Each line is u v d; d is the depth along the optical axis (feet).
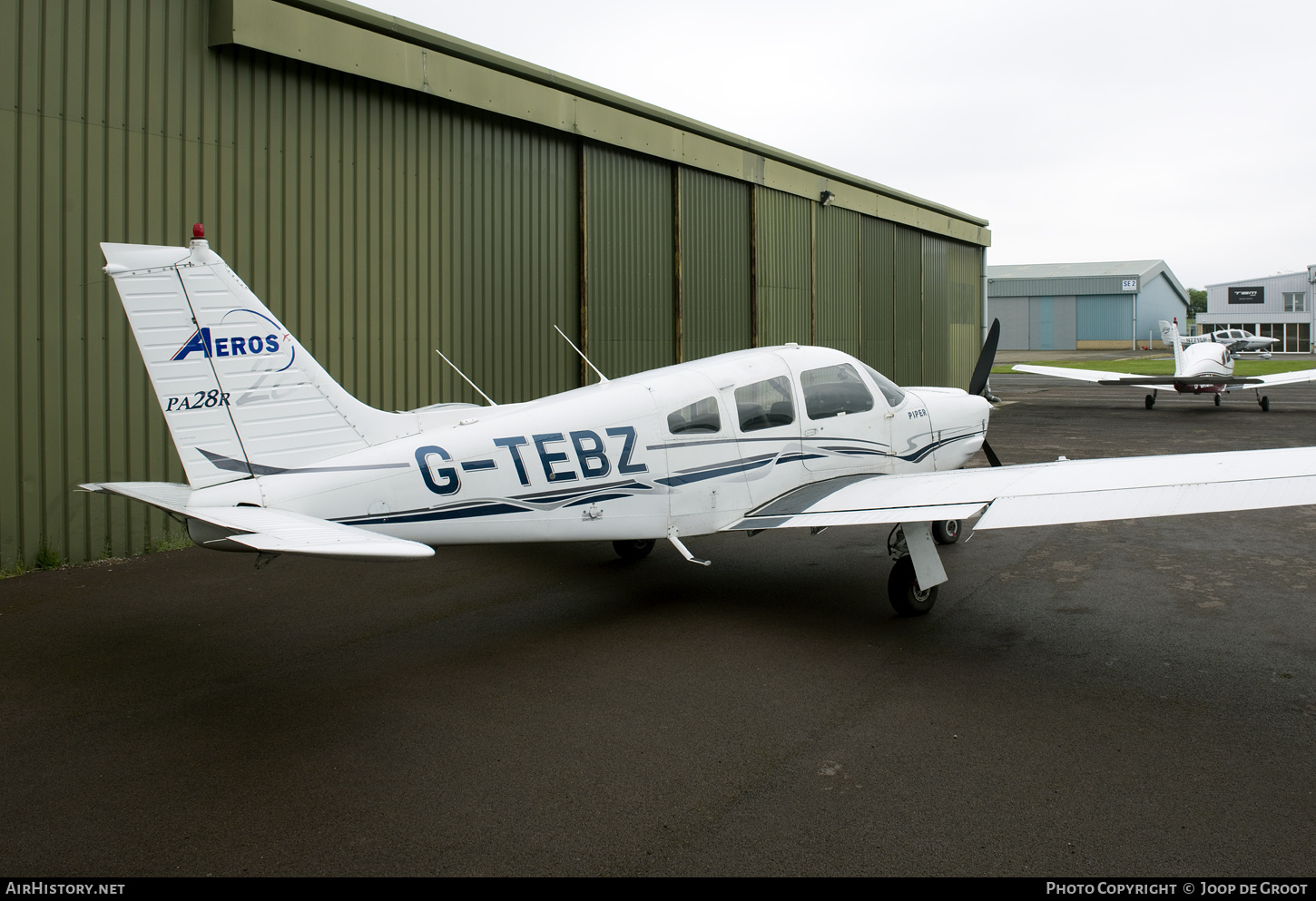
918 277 60.44
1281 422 55.62
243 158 24.34
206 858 9.29
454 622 17.66
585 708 13.26
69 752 11.80
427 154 28.71
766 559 23.08
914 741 12.00
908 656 15.42
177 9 22.93
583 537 16.39
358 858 9.28
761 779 10.98
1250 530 25.75
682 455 17.37
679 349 39.32
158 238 22.84
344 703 13.48
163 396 13.64
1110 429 51.47
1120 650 15.58
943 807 10.24
